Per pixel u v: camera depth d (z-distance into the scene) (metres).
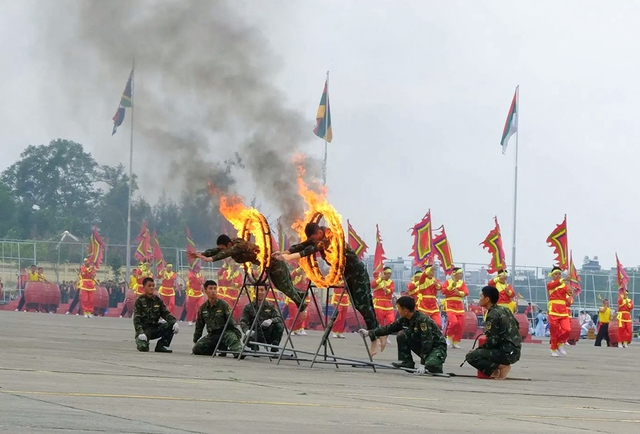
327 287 18.88
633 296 62.88
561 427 10.67
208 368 16.47
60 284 65.88
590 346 42.62
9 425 8.38
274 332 21.48
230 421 9.48
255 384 13.77
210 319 20.44
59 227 89.38
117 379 13.18
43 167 92.06
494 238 36.25
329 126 48.94
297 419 9.95
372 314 18.83
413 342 18.47
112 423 8.84
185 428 8.83
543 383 17.86
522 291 58.41
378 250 40.81
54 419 8.88
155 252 60.06
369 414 10.77
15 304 62.22
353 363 18.77
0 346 19.84
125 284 60.47
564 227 37.00
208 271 68.31
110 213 86.19
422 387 15.09
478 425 10.36
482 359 18.09
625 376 21.44
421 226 38.94
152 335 20.83
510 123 52.41
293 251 18.61
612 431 10.59
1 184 91.81
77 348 20.58
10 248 67.56
